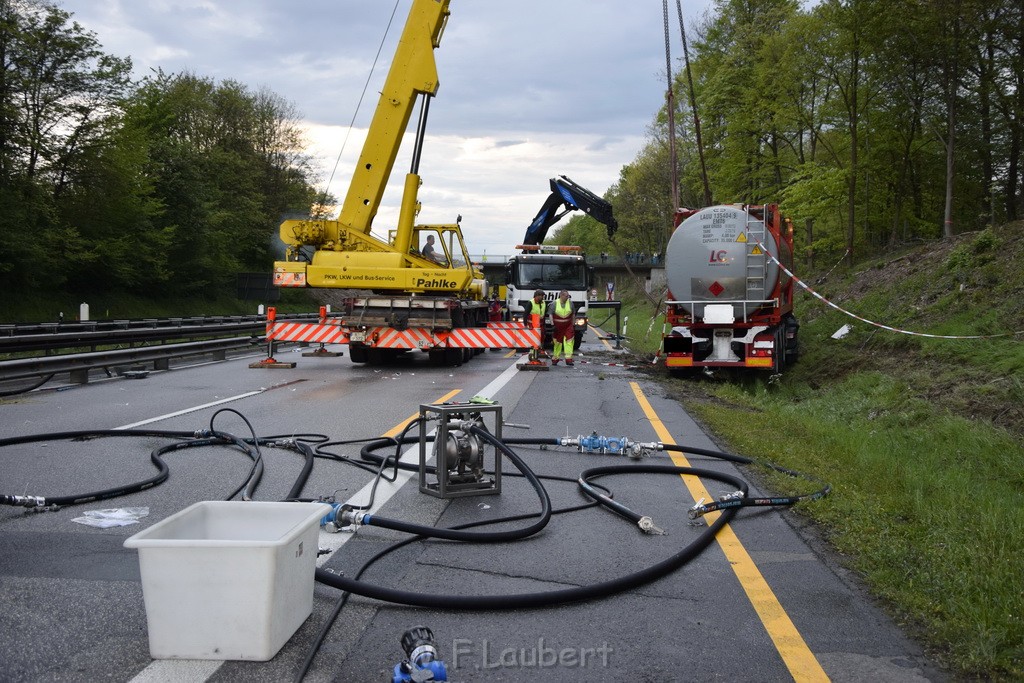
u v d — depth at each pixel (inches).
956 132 1053.2
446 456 244.2
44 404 463.8
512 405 476.7
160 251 2033.7
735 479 272.4
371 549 194.5
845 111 1212.5
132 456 304.7
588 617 158.4
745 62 1378.0
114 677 127.2
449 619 155.3
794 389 673.0
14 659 133.3
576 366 784.3
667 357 684.7
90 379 620.4
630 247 3063.5
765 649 145.3
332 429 376.2
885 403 515.8
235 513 149.5
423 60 753.0
